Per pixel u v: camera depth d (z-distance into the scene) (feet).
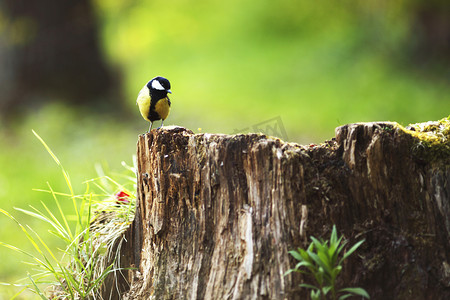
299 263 16.25
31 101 72.69
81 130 67.15
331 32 105.60
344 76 84.94
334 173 18.26
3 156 57.88
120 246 21.47
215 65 106.93
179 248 19.35
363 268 17.76
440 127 19.58
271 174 17.99
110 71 78.89
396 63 84.43
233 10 132.98
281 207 17.85
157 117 25.21
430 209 18.26
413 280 17.79
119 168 52.06
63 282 22.61
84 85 76.02
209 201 18.90
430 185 18.34
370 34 92.43
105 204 24.98
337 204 18.06
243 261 18.10
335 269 16.12
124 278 21.21
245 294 17.80
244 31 123.54
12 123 70.03
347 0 102.58
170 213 19.60
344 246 17.80
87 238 21.72
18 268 32.89
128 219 22.68
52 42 73.92
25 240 37.17
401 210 18.22
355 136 18.31
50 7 73.92
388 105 71.00
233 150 18.53
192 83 97.35
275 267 17.66
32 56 72.95
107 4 81.97
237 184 18.52
